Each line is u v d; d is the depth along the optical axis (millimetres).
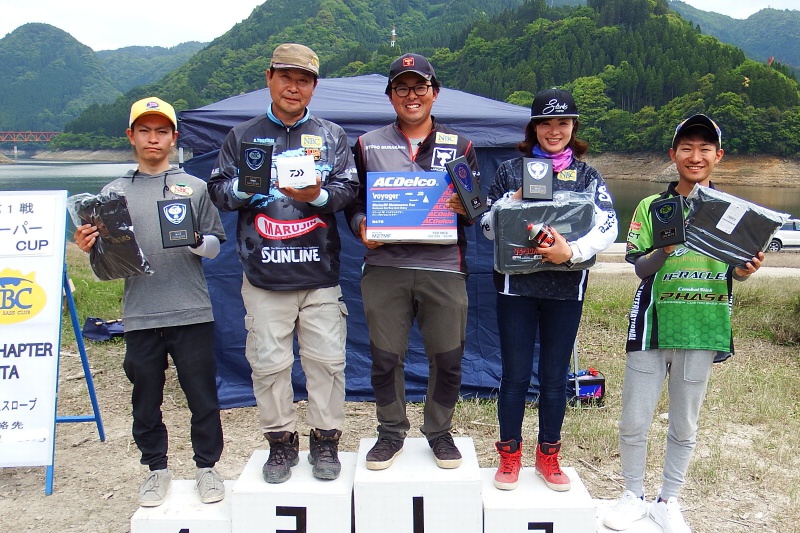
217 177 2803
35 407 3402
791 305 8070
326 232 2812
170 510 2781
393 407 2795
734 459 3889
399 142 2824
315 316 2811
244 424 4410
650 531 2822
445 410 2799
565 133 2736
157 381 2898
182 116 4637
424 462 2818
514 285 2713
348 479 2768
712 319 2703
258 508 2652
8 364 3398
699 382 2750
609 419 4445
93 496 3420
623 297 8922
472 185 2645
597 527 2877
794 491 3492
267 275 2744
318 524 2664
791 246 20828
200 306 2895
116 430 4262
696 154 2674
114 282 9328
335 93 5387
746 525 3201
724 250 2594
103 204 2656
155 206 2906
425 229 2688
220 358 4805
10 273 3426
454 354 2754
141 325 2832
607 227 2643
